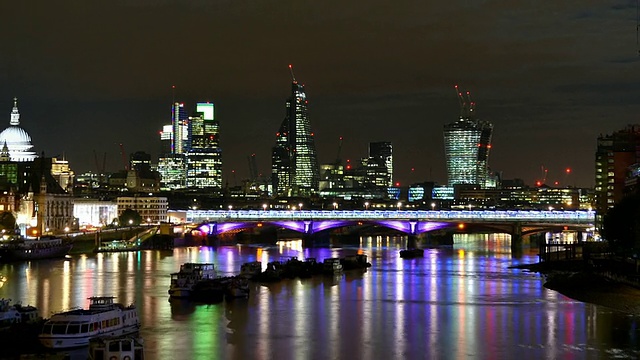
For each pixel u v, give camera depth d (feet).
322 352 553.23
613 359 534.37
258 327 636.89
